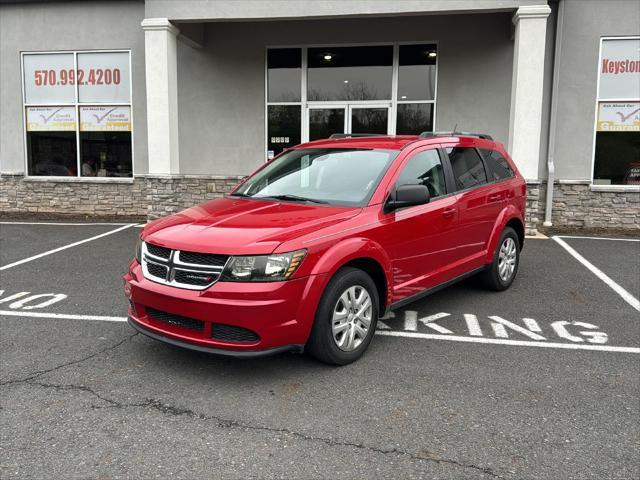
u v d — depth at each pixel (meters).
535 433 3.23
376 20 11.33
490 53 10.99
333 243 3.97
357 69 11.73
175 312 3.78
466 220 5.43
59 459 2.96
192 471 2.85
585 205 10.70
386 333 4.91
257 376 3.99
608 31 10.27
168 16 10.23
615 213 10.61
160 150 10.55
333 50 11.76
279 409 3.50
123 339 4.75
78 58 12.33
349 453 3.02
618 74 10.39
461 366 4.19
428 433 3.22
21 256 8.16
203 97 12.12
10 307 5.68
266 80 11.94
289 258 3.70
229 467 2.89
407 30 11.26
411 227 4.67
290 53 11.88
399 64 11.52
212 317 3.64
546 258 7.97
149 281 3.98
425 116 11.55
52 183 12.70
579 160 10.67
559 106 10.57
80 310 5.58
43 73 12.50
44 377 3.97
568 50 10.41
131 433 3.22
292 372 4.06
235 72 11.95
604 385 3.88
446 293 6.21
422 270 4.91
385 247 4.40
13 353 4.43
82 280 6.79
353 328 4.18
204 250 3.74
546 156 10.74
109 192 12.52
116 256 8.16
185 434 3.21
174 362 4.25
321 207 4.41
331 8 9.71
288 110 12.02
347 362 4.17
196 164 12.33
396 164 4.75
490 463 2.92
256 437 3.18
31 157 12.86
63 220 11.87
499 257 6.08
